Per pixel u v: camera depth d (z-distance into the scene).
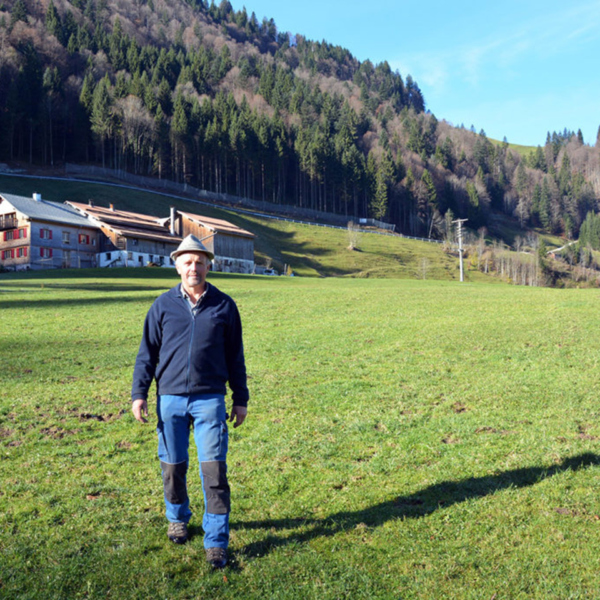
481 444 7.98
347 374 13.27
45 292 31.88
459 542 5.12
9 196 70.38
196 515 5.79
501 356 14.95
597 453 7.30
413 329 19.67
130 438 8.57
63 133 151.00
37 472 7.09
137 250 74.69
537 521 5.49
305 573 4.66
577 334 17.73
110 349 16.62
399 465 7.20
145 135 156.88
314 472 7.04
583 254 176.88
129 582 4.52
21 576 4.57
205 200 148.75
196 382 4.93
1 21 184.88
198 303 5.08
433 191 199.50
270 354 16.02
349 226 144.38
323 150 177.88
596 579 4.47
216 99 193.38
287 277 55.84
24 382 12.33
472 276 135.00
